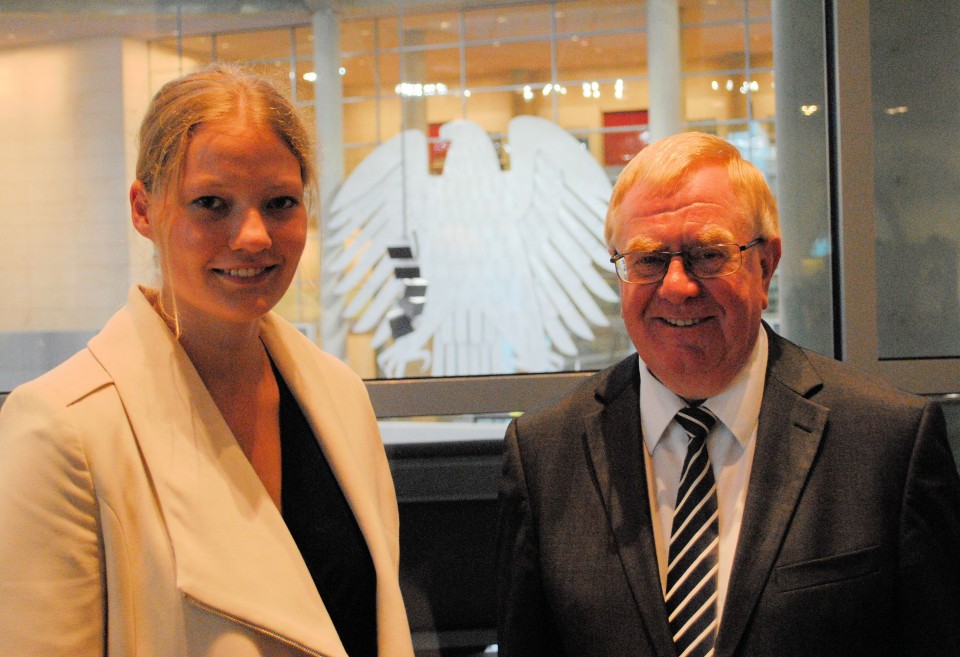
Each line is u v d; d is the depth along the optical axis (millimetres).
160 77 2479
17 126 2463
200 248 1079
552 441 1379
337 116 2514
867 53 2303
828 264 2393
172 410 1121
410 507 2385
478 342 2484
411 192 2514
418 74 2523
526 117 2523
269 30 2494
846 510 1176
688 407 1299
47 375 1095
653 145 1305
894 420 1210
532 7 2512
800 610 1143
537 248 2488
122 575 1040
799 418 1248
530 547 1347
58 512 1012
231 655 1035
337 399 1362
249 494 1130
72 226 2453
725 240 1220
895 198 2340
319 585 1210
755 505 1209
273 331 1324
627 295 1282
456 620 2365
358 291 2492
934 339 2354
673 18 2484
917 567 1150
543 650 1347
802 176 2416
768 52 2441
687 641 1195
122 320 1174
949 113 2324
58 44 2451
